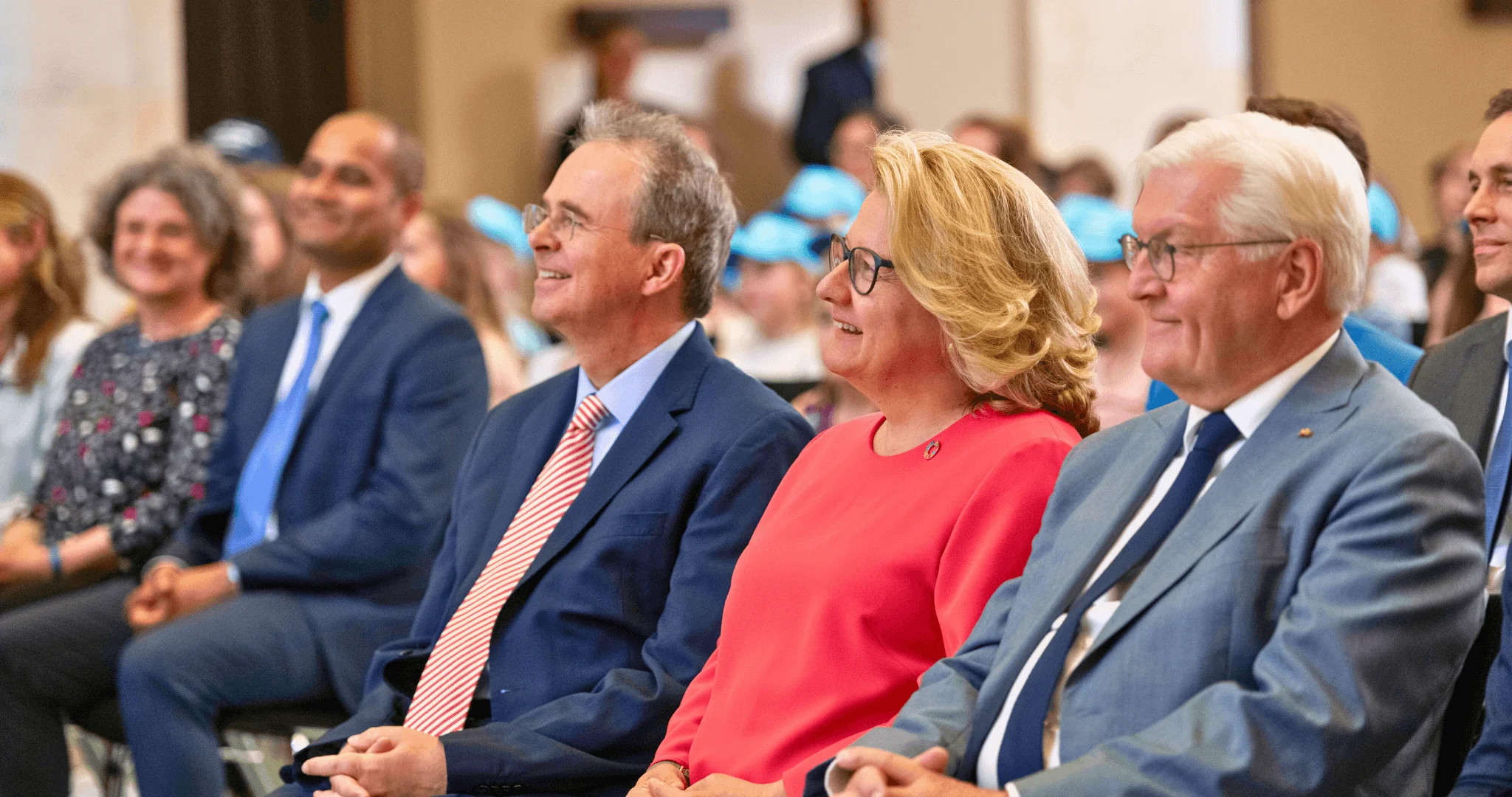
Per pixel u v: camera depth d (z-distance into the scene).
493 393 10.91
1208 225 3.82
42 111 14.86
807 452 5.25
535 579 5.62
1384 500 3.54
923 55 18.39
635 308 5.83
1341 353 3.89
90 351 9.00
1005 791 3.58
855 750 3.76
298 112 17.47
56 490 8.73
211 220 8.88
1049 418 4.75
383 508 7.42
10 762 7.71
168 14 15.32
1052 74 17.83
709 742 4.76
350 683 7.30
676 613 5.33
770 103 20.14
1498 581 4.50
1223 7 17.77
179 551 7.95
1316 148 3.83
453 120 19.17
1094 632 3.97
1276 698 3.44
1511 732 3.73
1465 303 6.97
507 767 5.07
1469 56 17.72
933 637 4.57
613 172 5.79
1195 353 3.88
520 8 19.48
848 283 4.85
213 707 7.13
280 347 8.20
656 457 5.63
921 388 4.85
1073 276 4.85
